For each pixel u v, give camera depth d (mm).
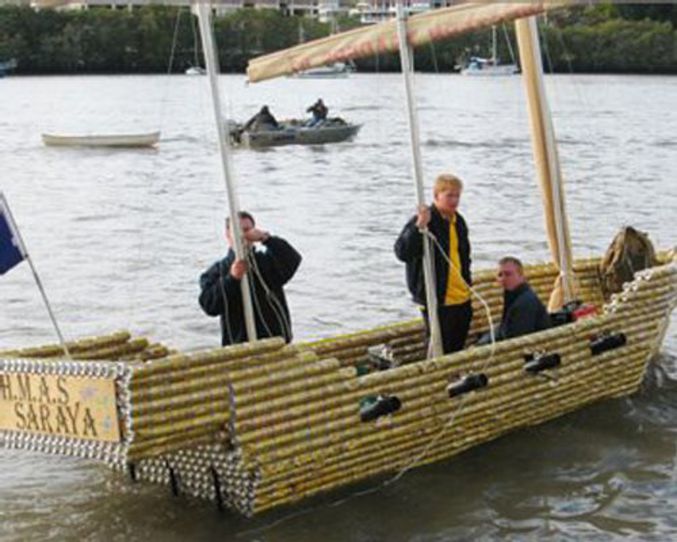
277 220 35031
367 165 52406
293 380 11594
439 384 13023
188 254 28906
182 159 56031
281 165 52000
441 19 13406
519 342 13938
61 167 51938
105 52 91375
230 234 12812
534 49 16781
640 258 17750
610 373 15367
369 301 23312
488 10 13156
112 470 13367
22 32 94500
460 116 85000
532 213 35500
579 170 48594
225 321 13109
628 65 80375
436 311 13938
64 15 93250
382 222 34625
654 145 61781
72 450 11000
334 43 14195
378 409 12289
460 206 37000
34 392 11164
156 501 12477
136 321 21719
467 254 14664
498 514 12320
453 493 12742
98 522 12102
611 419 15047
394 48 13766
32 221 34594
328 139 61094
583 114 83500
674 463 13719
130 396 10469
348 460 12258
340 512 12188
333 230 32875
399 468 13031
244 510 11867
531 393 14188
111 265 27281
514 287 14930
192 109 92188
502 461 13586
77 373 10828
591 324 14984
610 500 12711
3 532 11898
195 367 10883
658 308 16016
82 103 98375
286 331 13422
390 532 11867
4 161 54312
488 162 53844
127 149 61125
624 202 38000
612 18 68500
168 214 36469
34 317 22000
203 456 11891
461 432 13516
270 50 47875
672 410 15484
